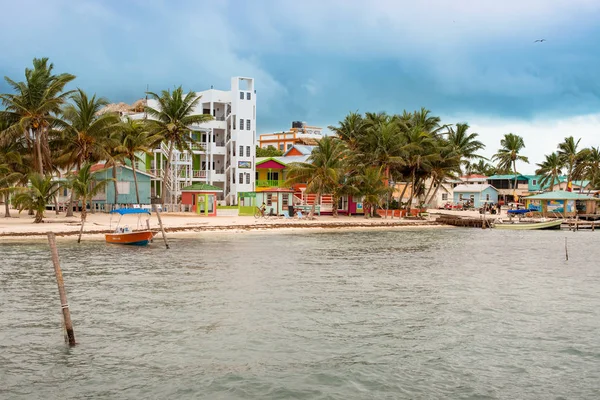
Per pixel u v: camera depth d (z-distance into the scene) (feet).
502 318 75.15
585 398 49.88
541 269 121.80
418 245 167.63
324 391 50.47
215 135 323.78
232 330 67.62
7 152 216.13
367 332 67.72
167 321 71.15
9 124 206.69
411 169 288.10
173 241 162.50
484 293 92.22
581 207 311.27
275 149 472.03
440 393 50.44
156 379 52.70
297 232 201.98
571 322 73.51
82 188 173.17
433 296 88.89
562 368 56.59
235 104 308.40
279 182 319.06
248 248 147.95
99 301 81.61
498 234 218.38
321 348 61.52
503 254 149.38
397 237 193.77
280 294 88.12
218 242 161.58
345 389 50.93
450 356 59.62
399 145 261.44
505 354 60.49
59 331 66.59
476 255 145.38
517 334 67.72
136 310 76.43
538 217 291.58
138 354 59.11
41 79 198.18
